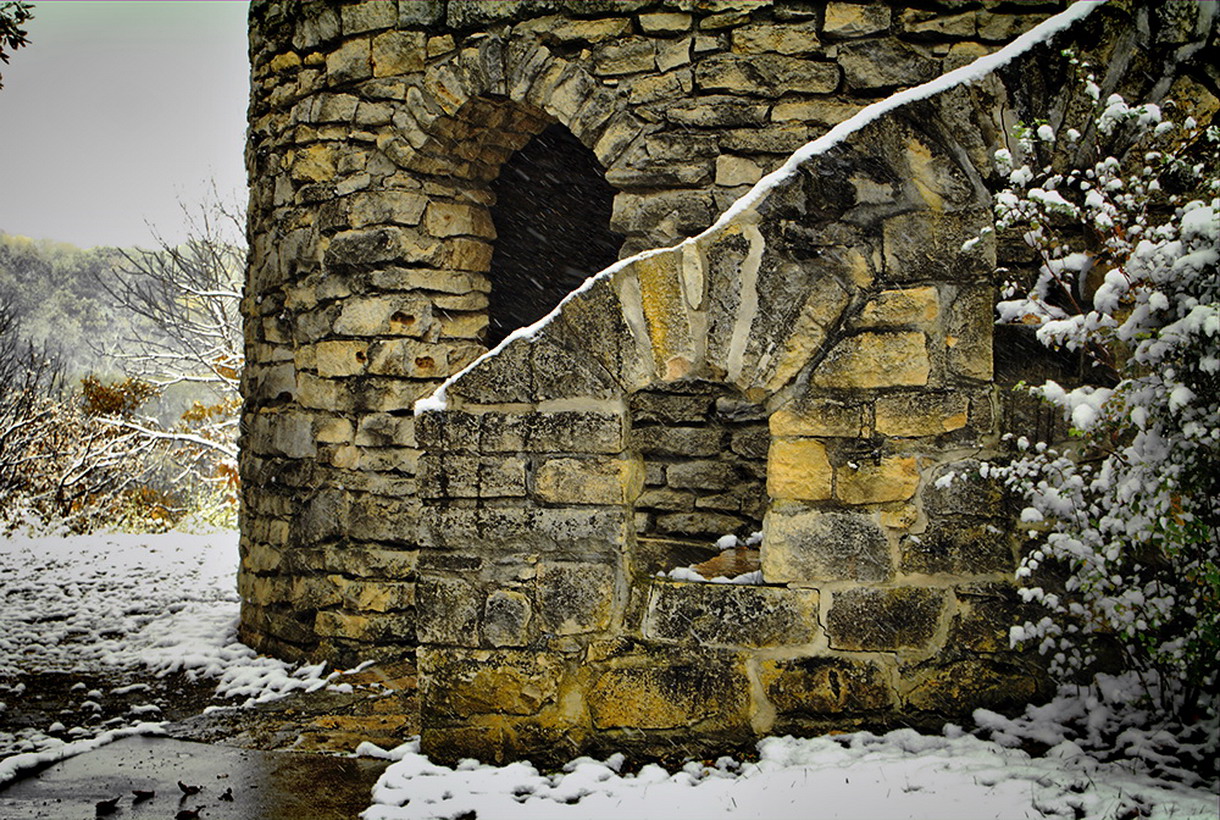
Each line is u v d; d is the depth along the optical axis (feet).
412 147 18.70
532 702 11.55
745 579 11.75
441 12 18.34
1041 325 11.12
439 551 11.85
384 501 18.62
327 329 19.24
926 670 11.14
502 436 11.73
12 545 32.68
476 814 10.45
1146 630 10.73
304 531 19.42
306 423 19.56
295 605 19.40
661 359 11.44
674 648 11.37
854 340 11.23
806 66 16.63
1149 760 10.18
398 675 17.70
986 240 11.01
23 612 23.70
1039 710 11.02
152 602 24.85
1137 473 9.96
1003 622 11.10
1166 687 10.85
